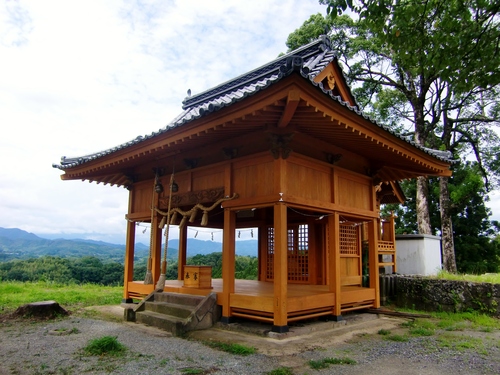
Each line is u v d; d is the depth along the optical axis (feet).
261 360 17.47
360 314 29.71
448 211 56.44
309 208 24.81
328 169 27.09
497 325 27.27
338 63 28.32
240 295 24.11
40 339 21.50
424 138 59.16
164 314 26.50
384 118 66.90
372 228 31.91
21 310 28.35
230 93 36.91
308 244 36.09
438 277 36.58
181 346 19.94
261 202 23.35
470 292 32.17
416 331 24.29
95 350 18.44
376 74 65.00
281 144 22.45
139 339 21.57
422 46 20.33
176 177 30.81
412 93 60.39
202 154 28.66
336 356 18.39
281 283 21.91
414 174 33.19
